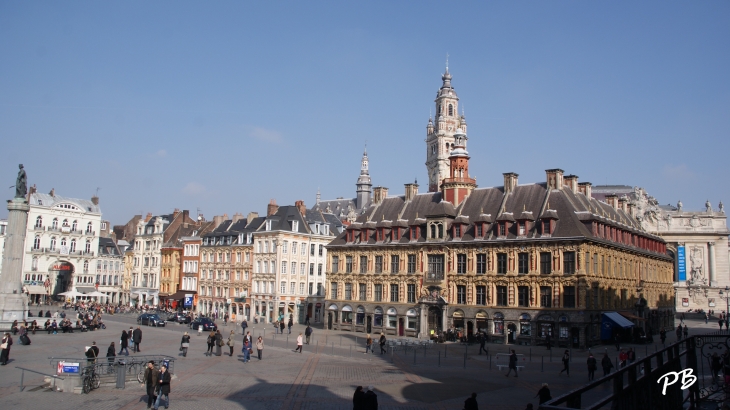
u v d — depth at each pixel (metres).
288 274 99.69
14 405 28.23
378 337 74.94
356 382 37.12
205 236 115.00
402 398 32.09
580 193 74.94
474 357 53.31
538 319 65.50
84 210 130.75
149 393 28.20
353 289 83.88
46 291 122.75
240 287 105.38
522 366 43.03
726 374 20.11
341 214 162.00
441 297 73.12
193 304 114.19
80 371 32.59
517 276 67.88
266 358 48.88
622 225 76.94
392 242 80.19
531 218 68.44
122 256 140.88
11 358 42.91
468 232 73.94
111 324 78.62
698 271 134.75
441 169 166.12
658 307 89.06
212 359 46.66
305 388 34.34
